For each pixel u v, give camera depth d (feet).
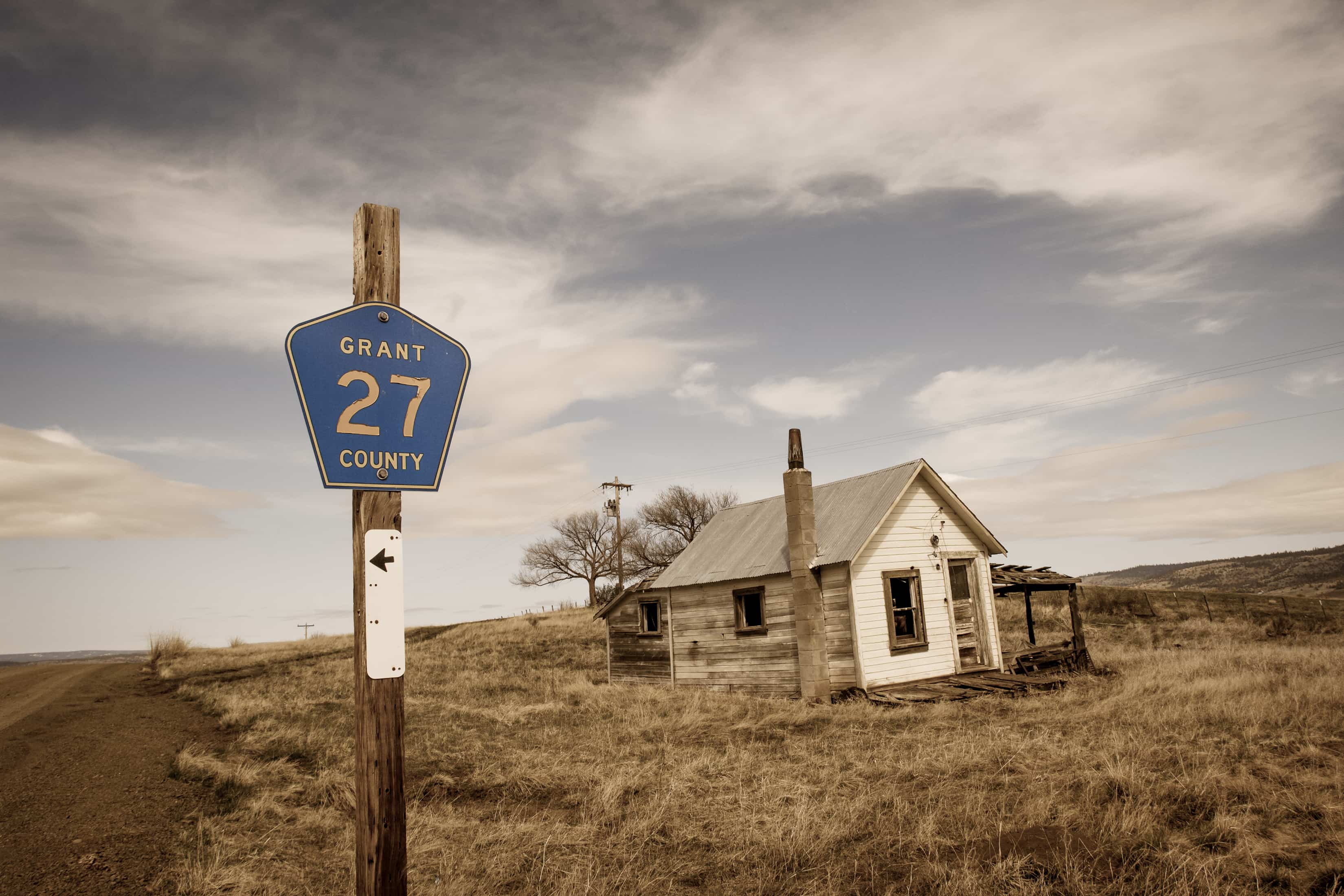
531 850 23.49
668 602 77.20
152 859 22.74
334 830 26.30
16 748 39.91
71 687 75.51
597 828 25.59
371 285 14.30
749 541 74.43
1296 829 22.30
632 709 54.70
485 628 171.01
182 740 43.45
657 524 226.79
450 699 66.18
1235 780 26.50
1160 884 18.56
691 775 31.91
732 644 69.97
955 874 19.49
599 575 239.09
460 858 22.93
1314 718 36.91
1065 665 70.85
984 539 71.61
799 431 65.46
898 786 29.37
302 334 13.48
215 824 26.32
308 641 163.32
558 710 55.88
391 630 13.23
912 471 66.03
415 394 14.32
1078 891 18.34
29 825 25.73
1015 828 23.61
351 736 43.75
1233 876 19.16
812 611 61.77
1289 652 70.28
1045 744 34.47
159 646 125.39
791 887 20.01
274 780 32.99
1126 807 23.97
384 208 14.73
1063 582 72.28
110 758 37.55
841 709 52.70
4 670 109.09
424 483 14.17
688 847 23.61
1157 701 44.83
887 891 19.38
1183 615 139.64
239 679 84.17
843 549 62.08
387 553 13.51
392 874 12.44
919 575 65.98
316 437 13.32
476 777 34.14
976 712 48.06
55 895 19.67
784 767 33.55
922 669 64.13
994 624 70.23
